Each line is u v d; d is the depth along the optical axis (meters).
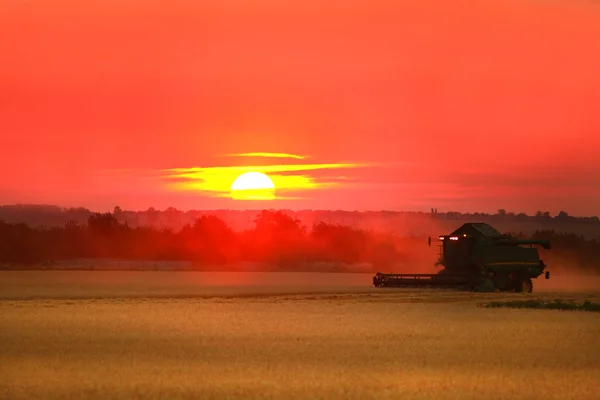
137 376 107.94
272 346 136.00
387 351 131.25
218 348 133.25
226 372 111.31
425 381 105.88
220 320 175.75
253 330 157.75
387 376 109.12
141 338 144.50
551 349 134.75
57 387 100.75
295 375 109.44
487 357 125.62
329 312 197.00
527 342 143.12
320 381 105.38
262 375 109.25
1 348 131.62
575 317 187.62
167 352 128.50
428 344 139.75
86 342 139.12
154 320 174.50
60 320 173.50
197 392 98.19
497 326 168.12
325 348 134.00
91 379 105.88
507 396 97.25
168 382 104.19
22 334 149.25
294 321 174.75
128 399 94.25
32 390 99.00
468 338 148.25
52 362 118.56
